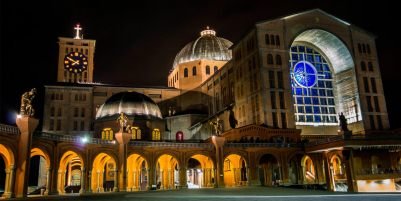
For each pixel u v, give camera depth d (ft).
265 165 240.32
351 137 193.47
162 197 124.77
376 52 297.33
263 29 266.77
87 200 115.44
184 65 382.83
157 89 366.43
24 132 149.59
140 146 200.85
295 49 293.02
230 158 243.40
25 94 153.69
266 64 258.98
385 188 201.77
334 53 299.38
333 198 112.37
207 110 355.77
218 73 335.88
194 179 290.76
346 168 195.21
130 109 260.42
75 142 179.01
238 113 288.71
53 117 328.90
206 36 401.90
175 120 336.08
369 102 281.54
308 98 286.25
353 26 294.46
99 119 262.67
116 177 190.60
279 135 243.19
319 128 281.33
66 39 398.83
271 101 252.21
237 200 104.68
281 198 112.98
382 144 196.44
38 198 135.54
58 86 336.29
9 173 151.53
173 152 209.67
